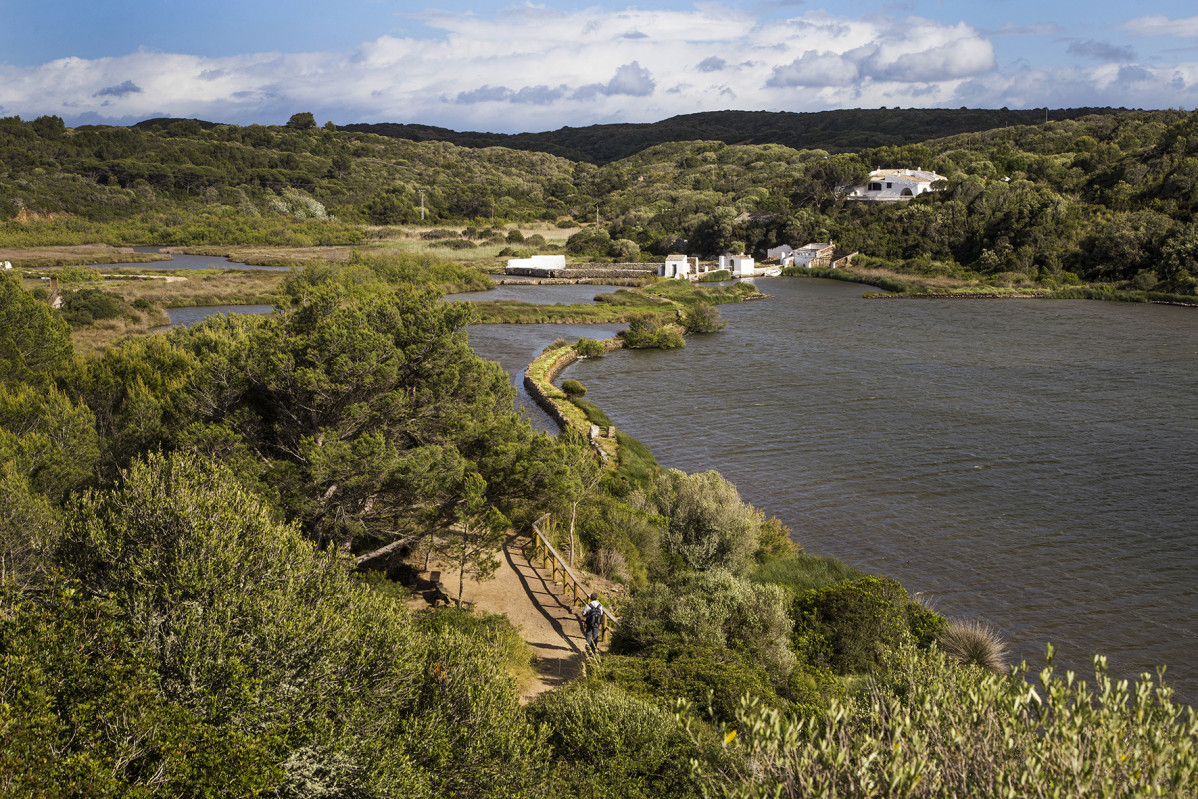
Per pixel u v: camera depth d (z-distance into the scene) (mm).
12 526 14344
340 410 19000
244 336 21375
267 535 11320
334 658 9578
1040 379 55562
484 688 10359
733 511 24984
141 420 21312
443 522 19875
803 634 18250
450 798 9336
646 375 59906
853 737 6445
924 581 25406
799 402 50531
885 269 122188
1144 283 97438
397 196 182750
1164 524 29797
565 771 10297
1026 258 111312
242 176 189375
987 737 5809
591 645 16406
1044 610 23406
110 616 9180
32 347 29016
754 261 142000
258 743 8117
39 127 195625
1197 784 5152
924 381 55906
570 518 24172
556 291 111438
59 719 7766
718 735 10422
